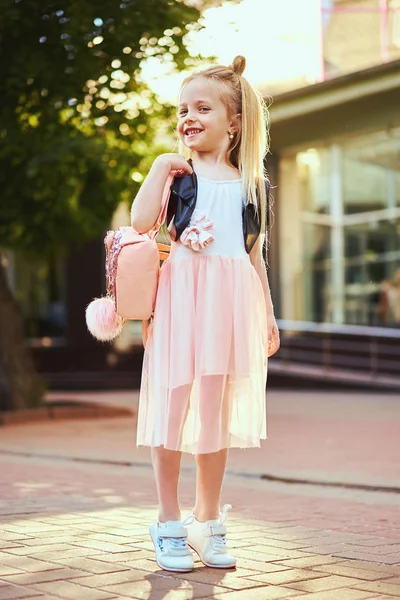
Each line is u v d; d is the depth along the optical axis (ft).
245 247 11.55
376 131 58.39
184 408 11.15
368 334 60.34
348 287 67.31
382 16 51.65
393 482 20.84
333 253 68.80
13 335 42.27
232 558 11.43
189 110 11.62
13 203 38.91
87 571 11.12
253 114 11.68
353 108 56.24
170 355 11.17
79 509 16.62
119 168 38.88
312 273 68.49
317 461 25.54
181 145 12.17
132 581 10.61
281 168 68.03
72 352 67.00
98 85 35.29
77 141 35.70
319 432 34.37
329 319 67.36
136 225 11.34
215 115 11.53
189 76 11.81
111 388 65.72
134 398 57.98
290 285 67.72
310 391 61.00
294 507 17.83
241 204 11.55
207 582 10.60
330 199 69.10
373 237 66.64
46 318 67.92
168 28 33.96
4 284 42.34
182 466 24.43
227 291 11.26
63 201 39.70
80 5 32.55
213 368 11.00
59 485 20.39
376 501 18.83
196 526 11.67
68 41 34.06
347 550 12.91
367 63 52.65
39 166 35.58
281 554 12.50
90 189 40.60
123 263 11.21
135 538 13.47
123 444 30.94
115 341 67.92
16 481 20.97
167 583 10.52
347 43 53.21
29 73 34.01
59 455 27.37
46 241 42.47
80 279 67.46
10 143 35.76
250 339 11.32
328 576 11.04
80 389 65.21
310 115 58.08
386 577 11.04
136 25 33.45
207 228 11.22
